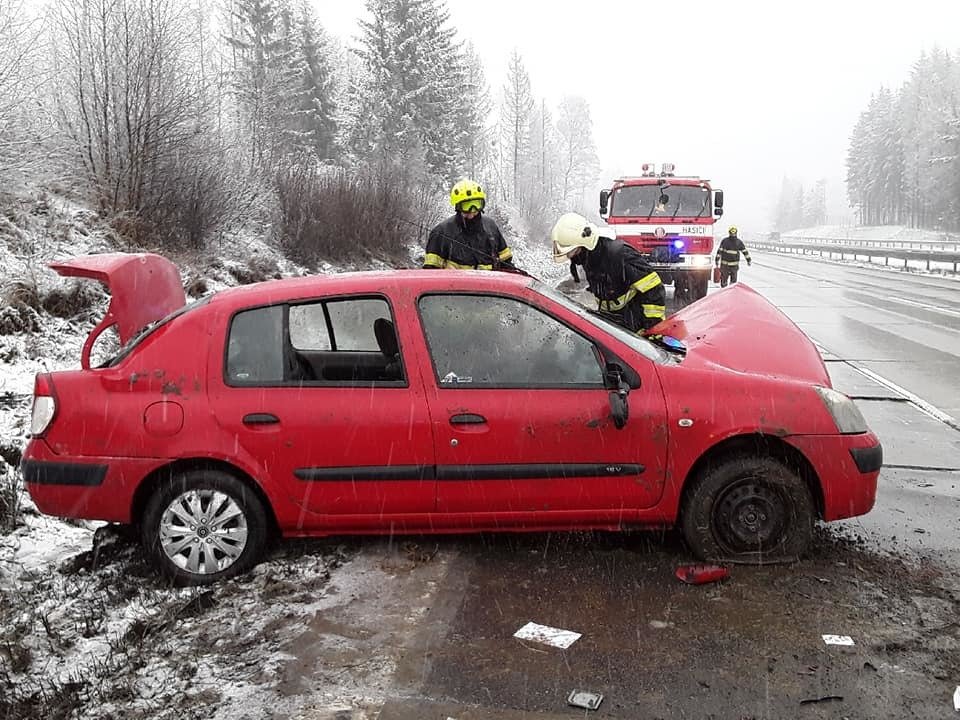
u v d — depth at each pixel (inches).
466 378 168.7
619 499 168.4
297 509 167.0
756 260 1962.4
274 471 165.2
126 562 178.4
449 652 138.4
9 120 425.1
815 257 2190.0
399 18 1669.5
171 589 165.3
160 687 130.5
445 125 1733.5
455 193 264.1
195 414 164.9
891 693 126.1
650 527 173.2
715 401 167.3
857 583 162.9
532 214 1972.2
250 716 122.7
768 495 169.5
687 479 171.6
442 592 159.3
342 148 1638.8
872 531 191.6
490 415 165.2
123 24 482.9
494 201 1638.8
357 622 148.7
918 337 526.9
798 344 199.2
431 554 175.8
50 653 142.5
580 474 166.7
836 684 128.3
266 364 168.7
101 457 164.7
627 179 690.8
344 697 126.6
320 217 673.0
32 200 427.2
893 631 144.2
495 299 172.4
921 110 3986.2
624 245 240.4
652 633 143.6
